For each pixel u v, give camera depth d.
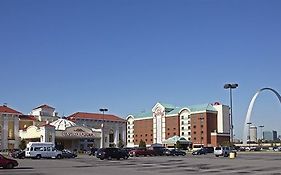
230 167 36.97
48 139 112.31
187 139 157.50
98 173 29.86
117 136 148.50
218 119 155.62
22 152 64.56
